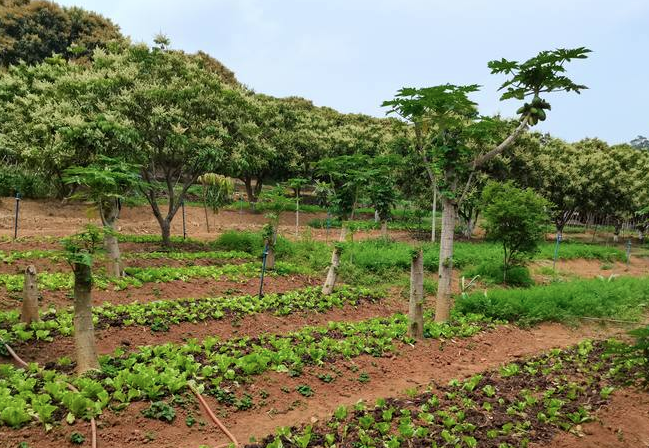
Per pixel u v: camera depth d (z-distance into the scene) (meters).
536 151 26.11
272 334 8.73
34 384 5.35
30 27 35.22
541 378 7.32
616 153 35.50
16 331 6.71
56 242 13.50
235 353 7.10
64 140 12.02
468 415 5.87
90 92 13.33
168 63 14.92
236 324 9.11
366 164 19.61
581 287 13.66
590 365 8.02
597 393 6.62
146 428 4.98
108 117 11.82
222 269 13.44
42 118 13.77
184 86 14.54
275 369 6.82
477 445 5.15
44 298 8.84
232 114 16.12
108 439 4.70
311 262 16.38
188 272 12.42
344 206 18.48
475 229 31.80
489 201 16.80
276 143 28.52
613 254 24.38
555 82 9.09
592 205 30.45
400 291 14.06
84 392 5.11
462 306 11.74
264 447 4.94
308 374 6.94
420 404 6.17
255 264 14.80
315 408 6.12
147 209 24.25
